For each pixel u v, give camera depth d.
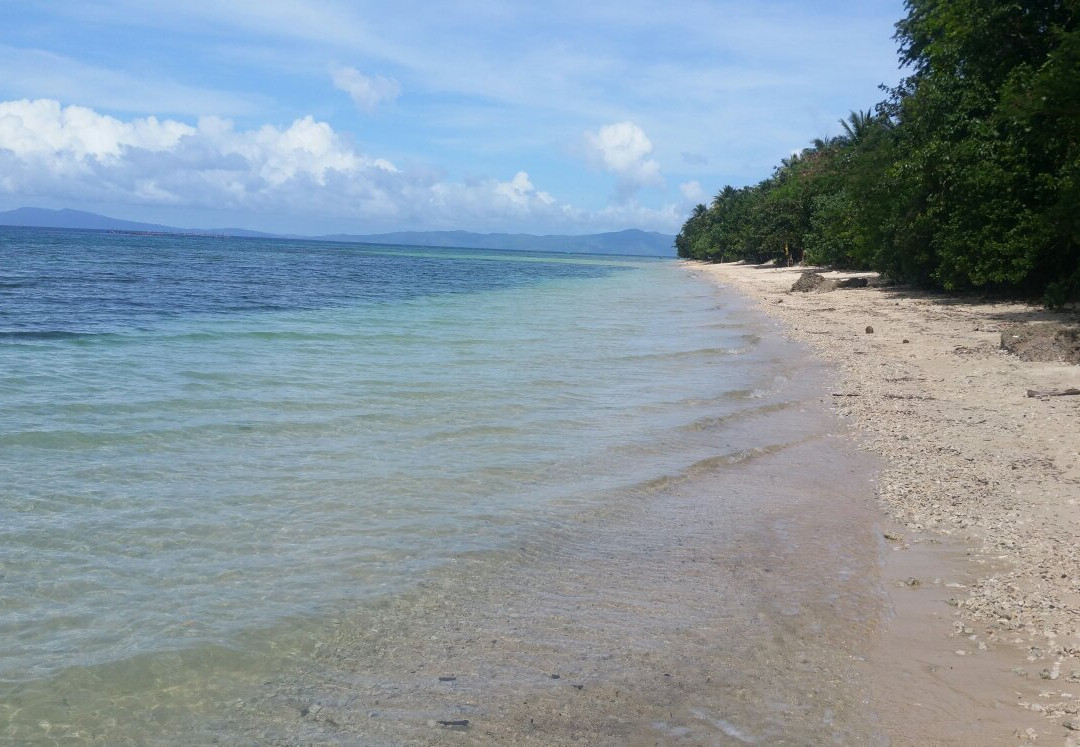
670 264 150.00
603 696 4.30
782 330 24.16
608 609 5.41
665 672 4.57
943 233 27.58
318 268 67.81
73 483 7.85
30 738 3.88
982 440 10.19
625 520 7.29
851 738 3.91
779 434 10.80
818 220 60.50
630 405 12.42
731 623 5.22
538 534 6.84
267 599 5.46
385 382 13.77
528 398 12.74
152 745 3.86
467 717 4.08
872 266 40.62
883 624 5.22
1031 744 3.81
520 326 24.62
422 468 8.72
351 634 4.99
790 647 4.89
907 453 9.77
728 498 8.04
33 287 34.25
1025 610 5.33
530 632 5.05
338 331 21.47
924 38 31.02
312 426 10.50
